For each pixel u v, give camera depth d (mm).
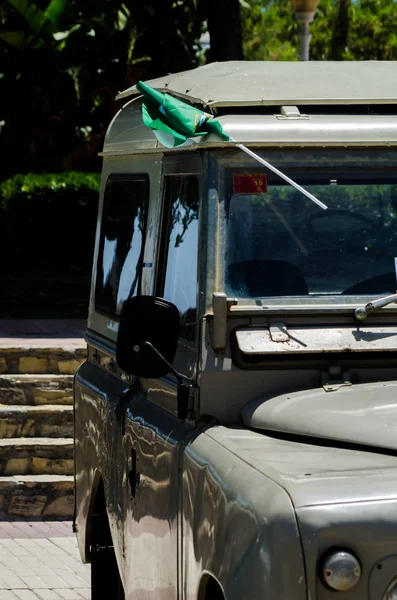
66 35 20578
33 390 11352
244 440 3832
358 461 3492
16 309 16781
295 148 4414
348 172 4441
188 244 4547
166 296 4824
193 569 3908
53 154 24797
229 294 4219
